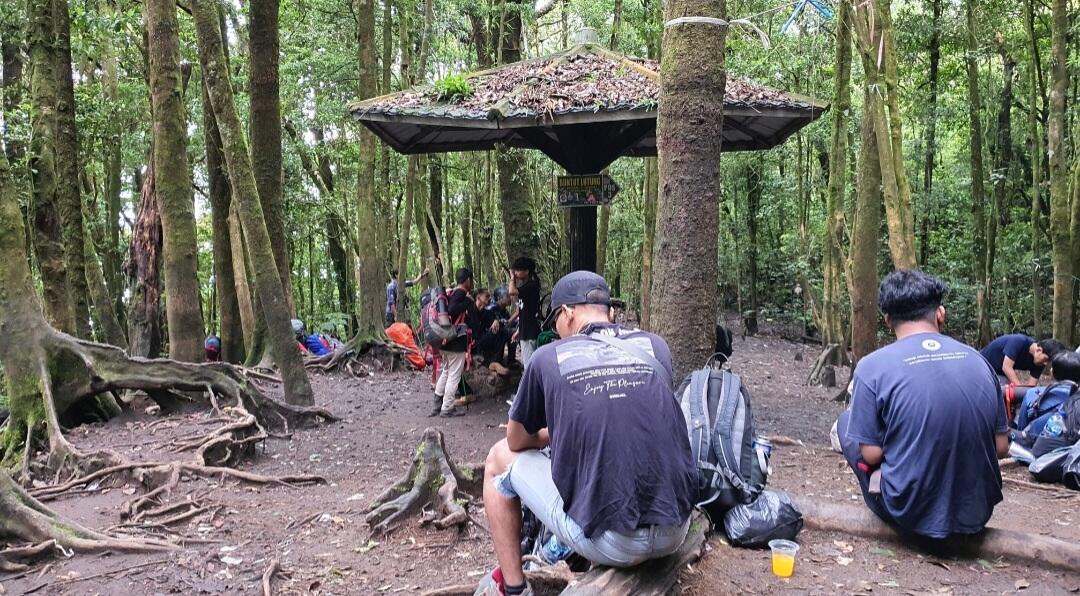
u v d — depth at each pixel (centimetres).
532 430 280
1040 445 555
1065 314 920
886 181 677
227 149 729
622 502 253
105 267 1502
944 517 353
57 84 803
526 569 331
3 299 630
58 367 646
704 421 386
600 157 810
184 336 766
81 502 499
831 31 1081
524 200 1108
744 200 1791
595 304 297
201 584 358
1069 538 403
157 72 752
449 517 407
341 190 2045
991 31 1305
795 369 1234
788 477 544
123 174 1880
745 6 1218
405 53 1155
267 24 910
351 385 1002
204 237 2248
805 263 1485
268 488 527
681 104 438
